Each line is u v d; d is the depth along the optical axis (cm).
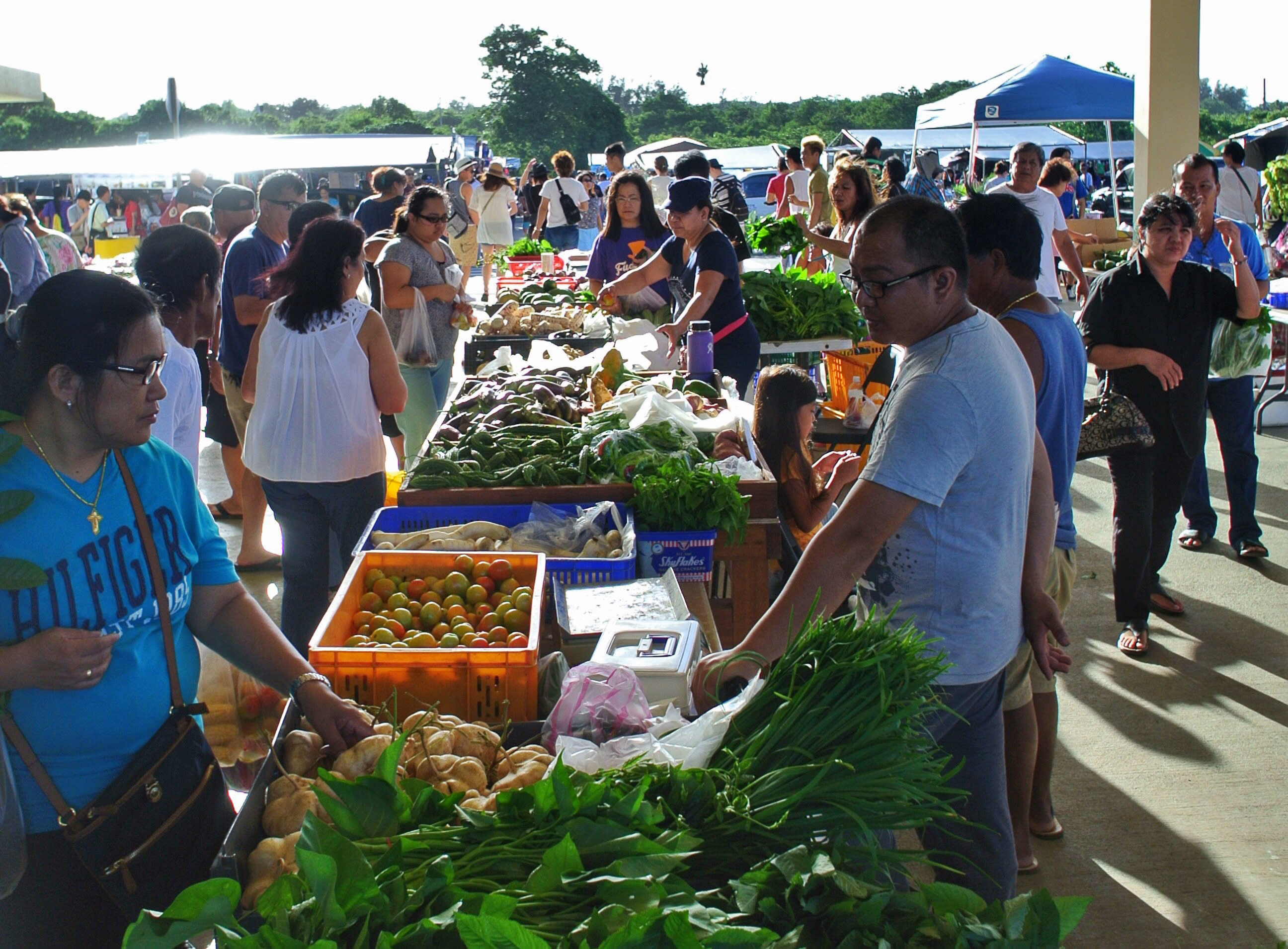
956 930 142
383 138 2366
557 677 247
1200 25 766
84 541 185
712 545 338
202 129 10006
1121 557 450
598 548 319
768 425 389
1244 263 434
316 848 144
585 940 131
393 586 280
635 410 416
